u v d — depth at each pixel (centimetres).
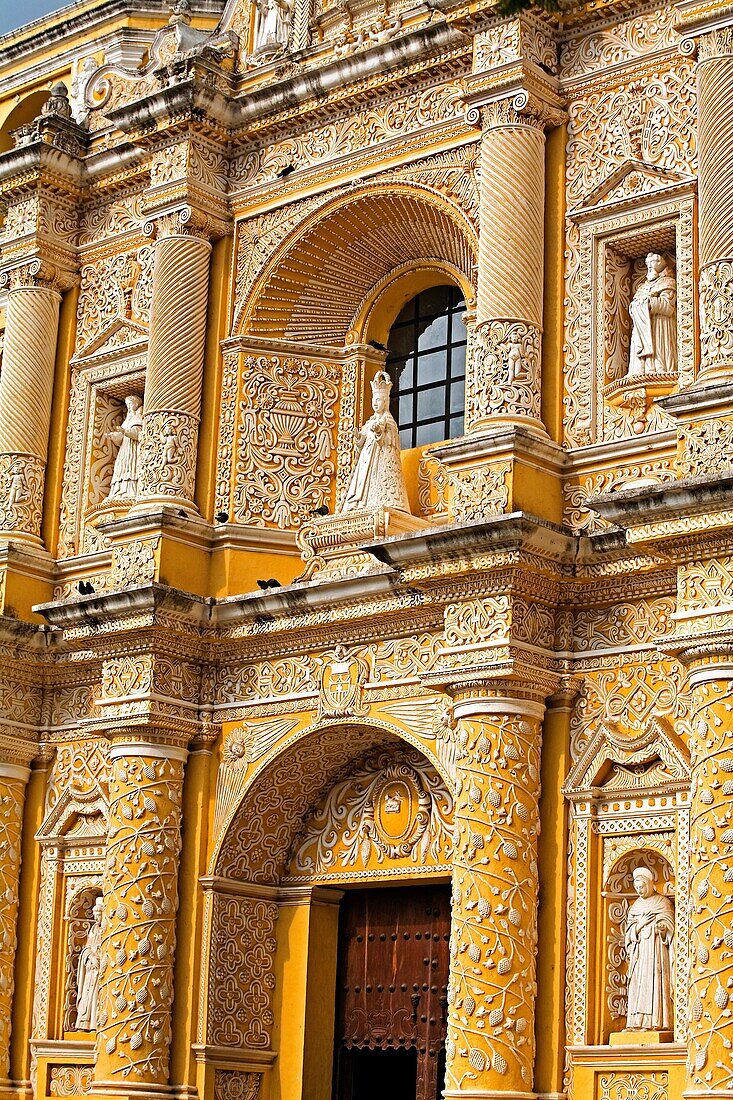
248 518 2547
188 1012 2392
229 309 2628
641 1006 1991
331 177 2547
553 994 2034
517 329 2209
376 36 2548
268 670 2464
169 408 2575
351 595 2328
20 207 2866
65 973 2616
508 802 2067
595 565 2123
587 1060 1994
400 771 2409
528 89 2261
